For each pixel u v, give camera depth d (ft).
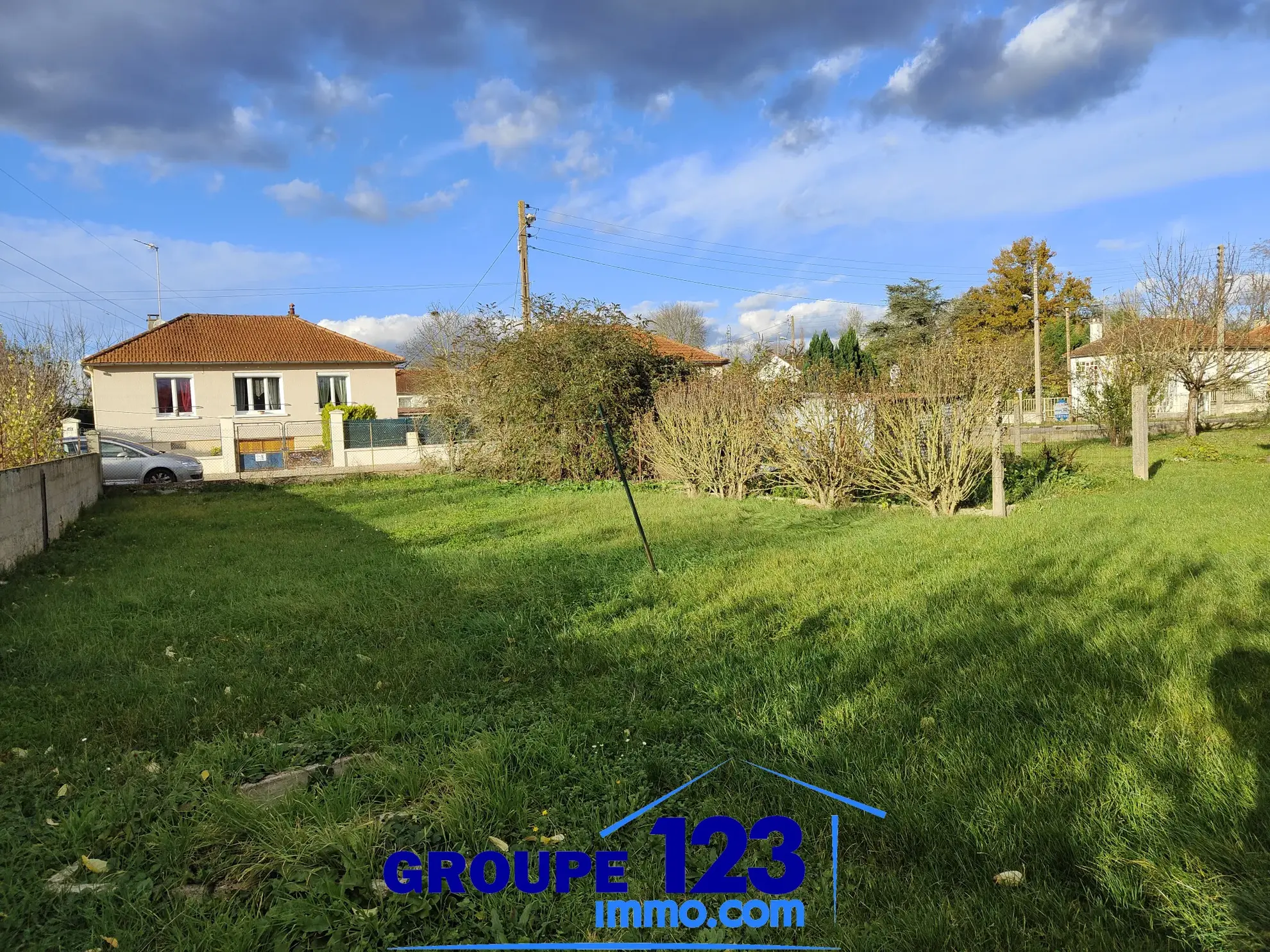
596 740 11.46
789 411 38.27
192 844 8.96
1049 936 6.93
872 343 150.10
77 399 104.78
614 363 54.19
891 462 33.76
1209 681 11.92
